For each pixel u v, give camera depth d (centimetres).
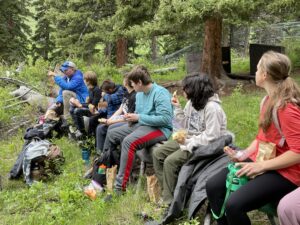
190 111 453
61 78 801
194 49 2281
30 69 1277
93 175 567
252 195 332
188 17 905
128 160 515
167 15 949
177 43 2500
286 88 332
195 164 430
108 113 667
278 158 332
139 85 523
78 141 739
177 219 441
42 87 1136
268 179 335
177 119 460
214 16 934
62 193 539
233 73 1396
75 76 799
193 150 429
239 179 353
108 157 550
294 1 909
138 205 498
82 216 500
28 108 996
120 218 482
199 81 436
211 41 1231
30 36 2611
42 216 506
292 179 333
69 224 489
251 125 727
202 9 879
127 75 545
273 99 336
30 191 577
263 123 343
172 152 481
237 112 838
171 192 459
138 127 527
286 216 310
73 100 718
